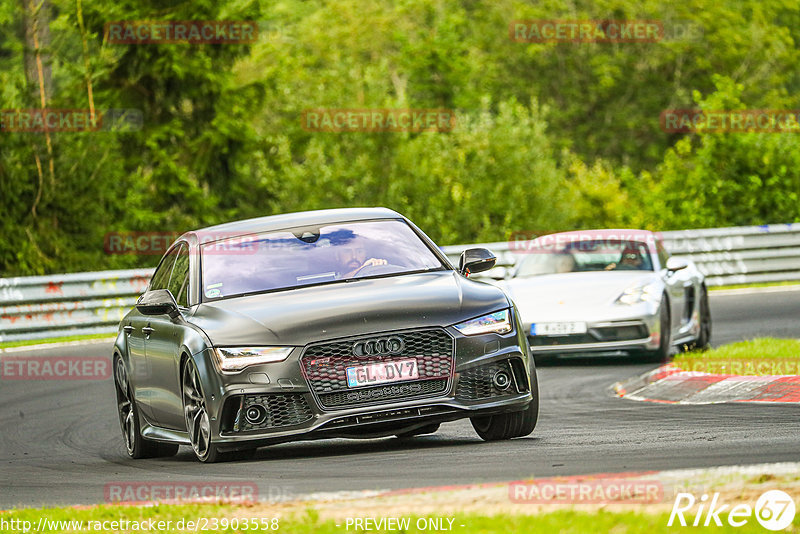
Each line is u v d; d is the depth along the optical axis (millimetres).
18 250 85625
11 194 85625
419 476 22469
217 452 26203
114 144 93375
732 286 84125
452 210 110438
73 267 87625
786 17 197875
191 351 26531
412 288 27109
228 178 115938
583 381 43344
